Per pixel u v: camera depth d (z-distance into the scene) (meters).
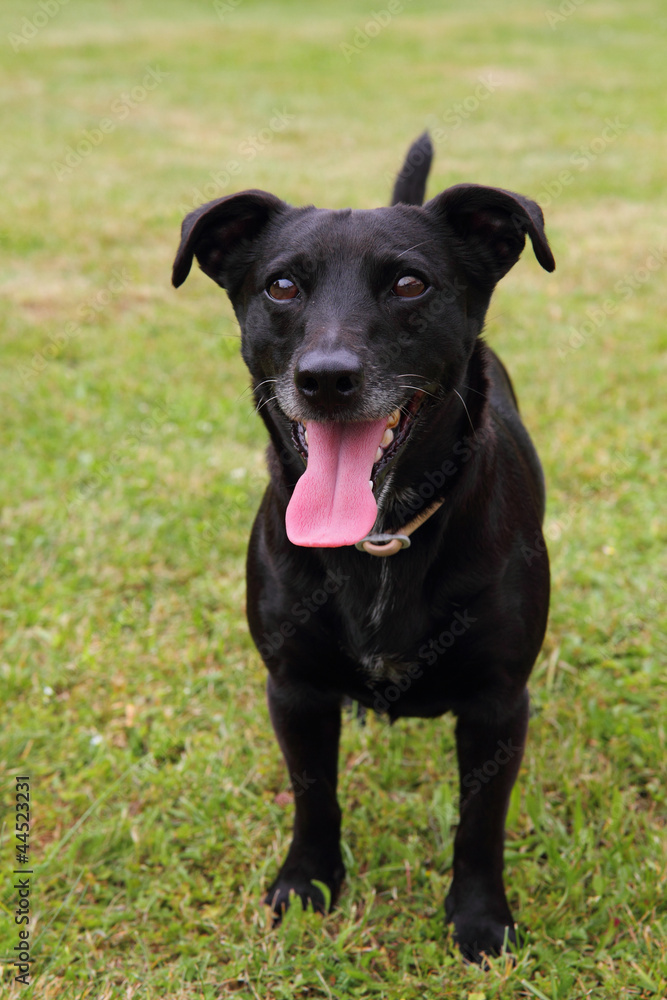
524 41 17.78
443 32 18.83
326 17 20.86
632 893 2.53
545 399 5.09
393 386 2.21
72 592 3.86
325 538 2.15
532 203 2.41
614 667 3.42
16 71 14.93
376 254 2.28
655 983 2.27
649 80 14.21
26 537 4.12
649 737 3.04
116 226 8.20
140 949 2.50
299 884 2.63
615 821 2.75
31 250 7.68
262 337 2.42
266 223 2.55
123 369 5.59
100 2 22.41
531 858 2.74
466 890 2.51
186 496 4.39
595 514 4.23
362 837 2.84
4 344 5.93
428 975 2.40
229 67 15.66
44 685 3.39
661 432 4.78
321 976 2.37
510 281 6.90
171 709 3.30
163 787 2.97
